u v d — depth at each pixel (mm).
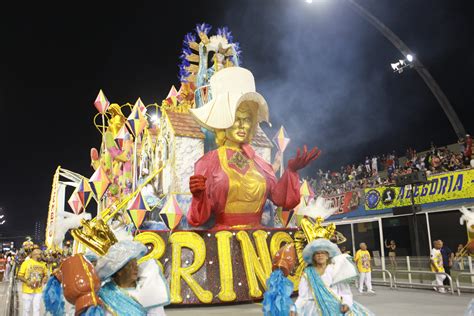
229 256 10680
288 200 11148
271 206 12664
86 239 4805
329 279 4781
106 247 4789
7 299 11508
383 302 11062
